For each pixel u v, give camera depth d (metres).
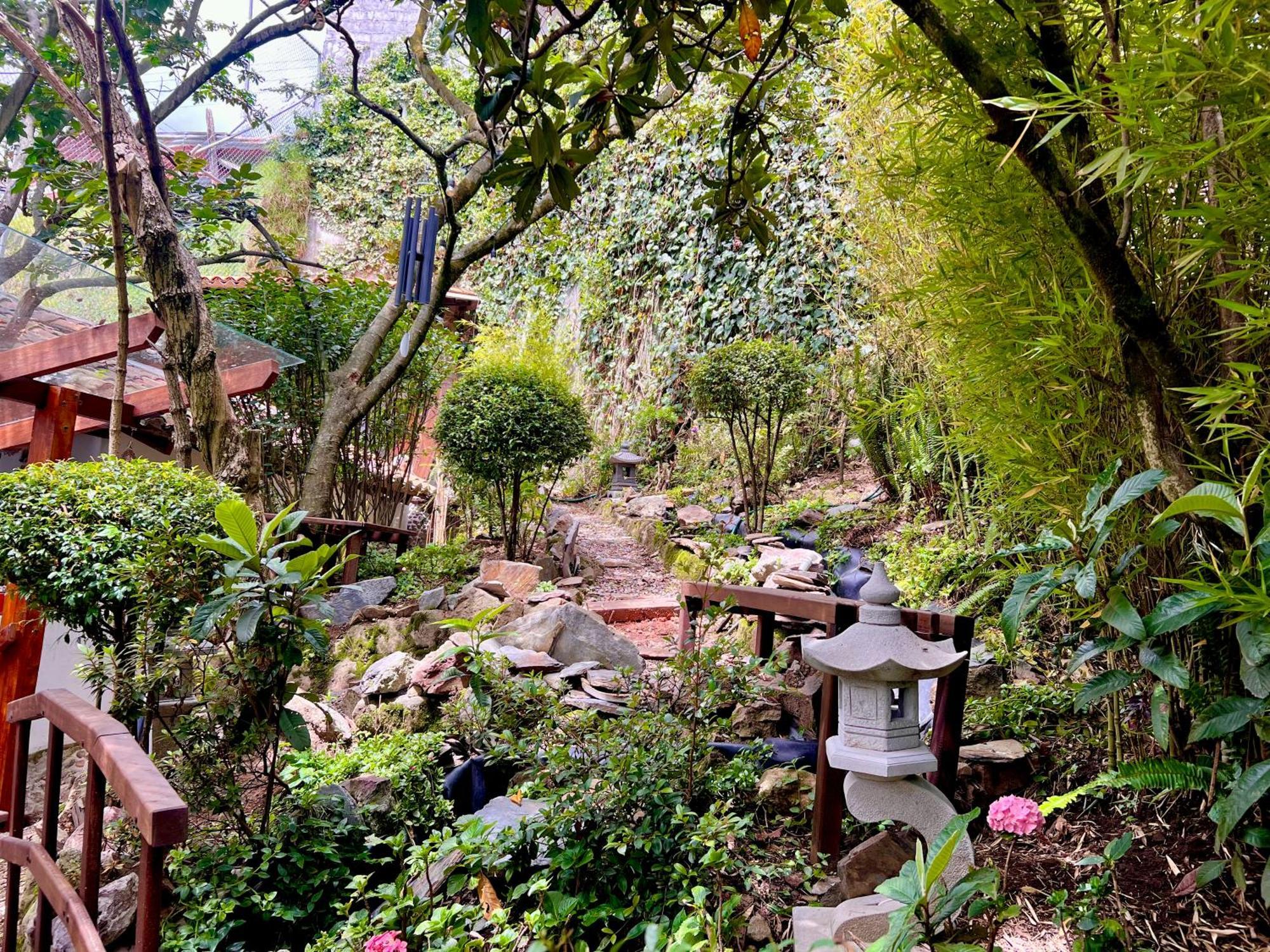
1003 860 2.17
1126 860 2.00
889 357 5.04
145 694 2.61
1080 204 1.58
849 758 1.91
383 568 6.10
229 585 2.53
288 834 2.54
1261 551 1.53
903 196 2.24
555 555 6.41
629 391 9.73
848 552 5.14
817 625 3.94
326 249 12.57
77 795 3.42
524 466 5.98
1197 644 1.85
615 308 10.14
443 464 6.94
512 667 3.69
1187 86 1.31
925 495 4.93
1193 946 1.71
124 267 3.65
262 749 2.66
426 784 2.78
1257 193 1.40
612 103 1.99
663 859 2.15
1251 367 1.44
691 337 8.87
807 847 2.37
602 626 4.14
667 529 7.01
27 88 6.68
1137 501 1.93
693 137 8.73
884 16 3.81
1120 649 1.78
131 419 5.07
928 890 1.38
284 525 2.67
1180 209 1.63
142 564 2.63
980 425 2.29
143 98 3.83
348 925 1.86
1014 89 1.66
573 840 2.19
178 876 2.38
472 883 2.09
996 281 1.98
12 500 3.04
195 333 3.91
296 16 4.96
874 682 1.91
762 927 2.04
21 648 3.76
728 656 3.12
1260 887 1.76
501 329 9.88
